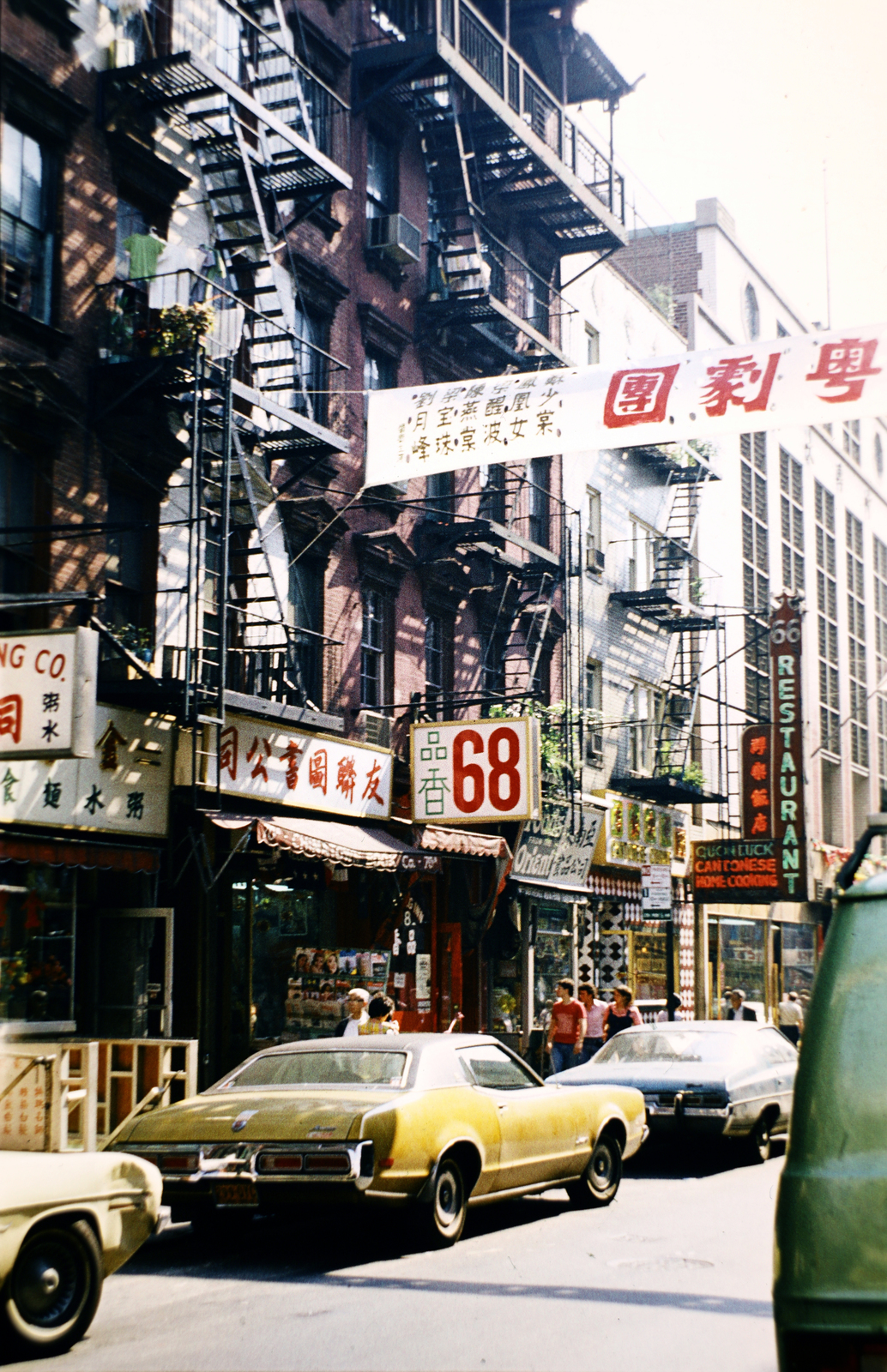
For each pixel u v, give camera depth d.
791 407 14.45
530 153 25.31
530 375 15.88
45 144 15.43
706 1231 10.09
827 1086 3.43
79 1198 6.66
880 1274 3.13
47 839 13.84
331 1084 9.35
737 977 37.97
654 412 15.05
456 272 23.94
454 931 22.61
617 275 33.12
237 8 17.61
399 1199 8.73
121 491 16.36
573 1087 11.23
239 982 17.38
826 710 50.03
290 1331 7.00
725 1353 6.61
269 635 18.84
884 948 3.58
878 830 3.83
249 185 17.61
